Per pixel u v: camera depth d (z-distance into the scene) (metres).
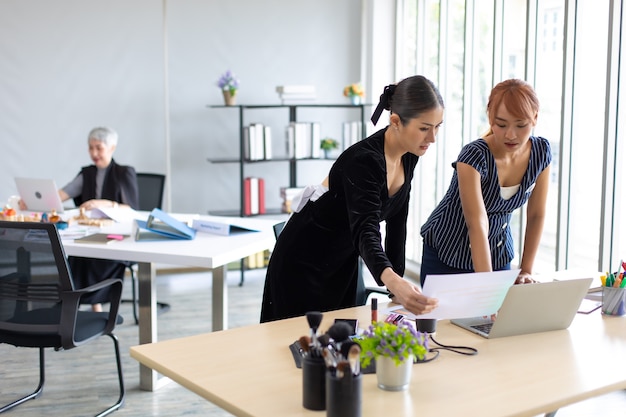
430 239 2.91
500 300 2.18
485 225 2.52
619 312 2.47
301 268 2.71
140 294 3.79
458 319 2.41
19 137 5.96
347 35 6.57
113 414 3.54
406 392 1.84
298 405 1.77
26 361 4.26
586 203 4.05
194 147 6.34
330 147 6.32
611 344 2.20
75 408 3.61
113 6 6.02
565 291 2.25
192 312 5.26
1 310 3.15
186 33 6.21
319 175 6.68
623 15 3.69
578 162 4.09
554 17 4.22
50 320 3.20
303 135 6.23
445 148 5.79
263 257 6.44
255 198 6.23
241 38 6.34
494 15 4.89
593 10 3.89
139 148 6.22
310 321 1.78
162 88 6.21
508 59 4.79
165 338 4.67
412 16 6.20
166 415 3.54
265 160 6.13
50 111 6.00
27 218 4.19
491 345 2.19
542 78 4.37
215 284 3.99
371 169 2.36
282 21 6.42
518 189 2.61
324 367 1.73
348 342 1.73
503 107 2.36
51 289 3.08
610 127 3.77
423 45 6.04
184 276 6.30
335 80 6.60
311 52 6.52
